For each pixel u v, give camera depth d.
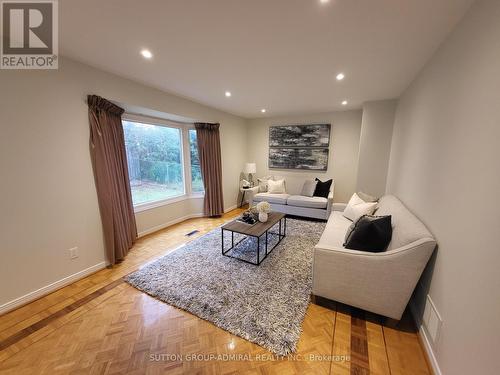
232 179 5.08
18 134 1.77
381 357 1.40
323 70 2.33
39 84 1.86
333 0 1.27
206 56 2.02
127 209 2.93
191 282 2.16
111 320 1.70
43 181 1.94
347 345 1.48
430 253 1.42
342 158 4.57
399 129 3.05
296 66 2.23
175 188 4.09
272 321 1.67
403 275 1.49
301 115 4.84
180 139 4.09
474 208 1.06
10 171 1.74
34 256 1.92
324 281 1.76
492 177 0.94
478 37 1.15
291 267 2.43
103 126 2.37
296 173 5.07
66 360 1.38
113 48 1.87
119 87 2.50
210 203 4.34
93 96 2.21
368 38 1.69
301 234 3.40
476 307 0.97
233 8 1.35
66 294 2.02
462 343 1.06
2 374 1.30
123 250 2.67
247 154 5.58
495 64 0.98
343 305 1.87
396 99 3.39
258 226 2.69
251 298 1.92
